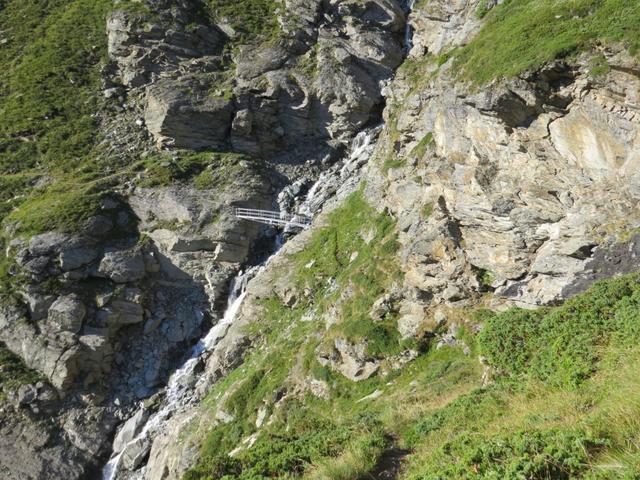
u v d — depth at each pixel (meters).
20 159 47.19
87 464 33.12
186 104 48.28
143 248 40.69
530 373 14.50
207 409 31.38
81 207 40.69
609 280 16.19
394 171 32.44
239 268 41.12
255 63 52.66
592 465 7.29
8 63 56.56
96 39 57.59
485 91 22.72
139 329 38.72
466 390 17.34
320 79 51.75
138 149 48.28
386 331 25.61
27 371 34.91
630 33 19.19
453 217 25.33
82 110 51.38
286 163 49.81
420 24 52.97
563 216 20.98
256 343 34.44
